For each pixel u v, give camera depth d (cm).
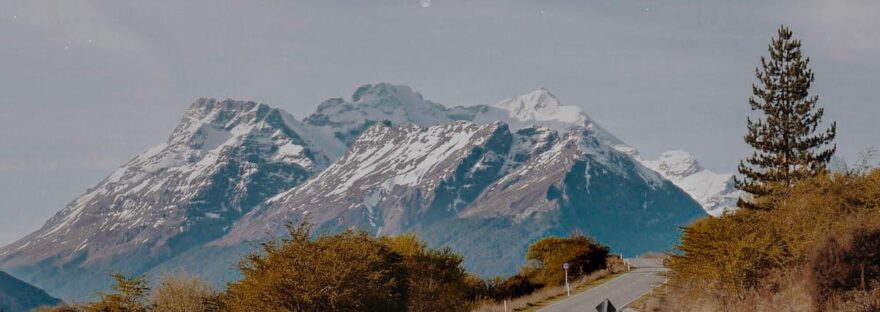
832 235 2311
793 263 2641
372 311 3391
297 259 3164
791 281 2492
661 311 3638
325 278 3141
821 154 4697
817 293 2202
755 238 2747
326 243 3250
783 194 3028
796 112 4875
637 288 5534
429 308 4138
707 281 3045
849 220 2378
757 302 2570
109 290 3256
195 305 3356
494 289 6319
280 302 3111
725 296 2809
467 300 5444
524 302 5300
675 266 3441
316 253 3194
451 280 4412
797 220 2722
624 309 4106
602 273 7000
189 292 3375
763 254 2702
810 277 2245
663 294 4588
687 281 3497
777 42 4969
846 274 2169
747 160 4909
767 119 4909
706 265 2909
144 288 3291
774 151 4838
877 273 2148
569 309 4559
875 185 2597
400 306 3806
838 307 2106
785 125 4825
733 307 2675
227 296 3384
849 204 2602
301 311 3123
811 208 2688
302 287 3092
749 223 2850
